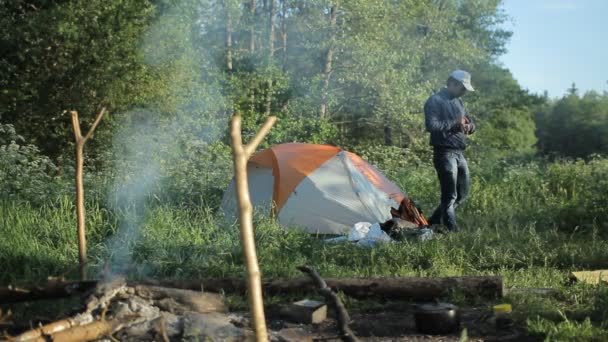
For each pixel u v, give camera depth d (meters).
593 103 76.81
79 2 22.80
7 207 9.83
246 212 3.36
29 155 13.66
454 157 10.62
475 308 6.27
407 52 35.34
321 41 31.77
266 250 8.74
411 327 5.76
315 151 11.58
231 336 5.00
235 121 3.31
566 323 5.41
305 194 11.13
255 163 11.70
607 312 5.71
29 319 5.61
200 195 11.86
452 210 10.62
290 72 33.06
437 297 6.46
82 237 6.05
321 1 31.11
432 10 38.41
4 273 7.15
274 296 6.46
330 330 5.68
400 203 11.26
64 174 14.16
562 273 7.59
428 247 8.60
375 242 9.45
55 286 5.54
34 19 22.67
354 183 11.28
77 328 4.67
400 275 7.61
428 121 10.60
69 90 23.09
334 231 11.01
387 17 32.88
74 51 23.00
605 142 74.00
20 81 22.98
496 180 14.91
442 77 40.03
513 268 7.92
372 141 35.94
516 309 5.90
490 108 58.03
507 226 11.02
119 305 5.27
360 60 31.52
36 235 9.02
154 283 6.35
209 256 8.13
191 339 4.94
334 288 6.53
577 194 13.44
